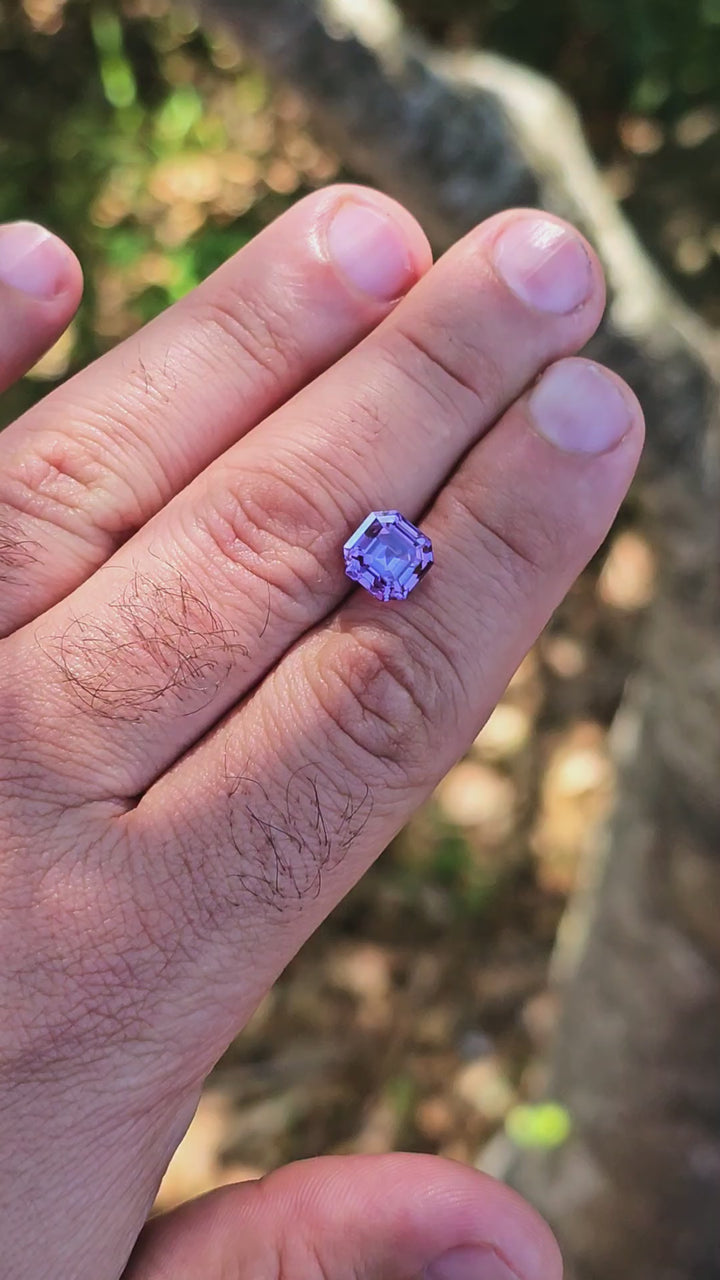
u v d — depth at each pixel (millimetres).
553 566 152
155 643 152
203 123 517
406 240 165
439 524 154
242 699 152
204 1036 144
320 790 148
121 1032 141
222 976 144
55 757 148
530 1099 304
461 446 156
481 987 385
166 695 151
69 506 160
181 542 157
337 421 157
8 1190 136
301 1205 145
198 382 164
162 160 511
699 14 446
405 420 156
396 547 148
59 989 141
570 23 487
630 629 438
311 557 155
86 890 144
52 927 142
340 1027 383
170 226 495
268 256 166
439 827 413
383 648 150
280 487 156
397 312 160
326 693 149
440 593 152
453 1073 368
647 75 475
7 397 477
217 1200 149
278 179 505
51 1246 136
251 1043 381
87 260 490
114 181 509
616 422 151
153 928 143
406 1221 142
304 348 164
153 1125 143
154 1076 142
